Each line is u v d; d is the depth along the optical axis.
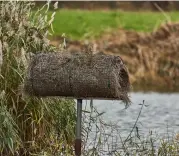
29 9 28.39
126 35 64.62
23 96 24.56
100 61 23.61
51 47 28.05
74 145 26.17
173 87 56.47
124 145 27.53
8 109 26.83
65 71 23.73
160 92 52.12
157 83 58.41
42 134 27.14
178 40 62.66
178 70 59.88
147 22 68.38
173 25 64.38
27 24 27.94
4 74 26.94
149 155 25.81
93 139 29.16
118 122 36.16
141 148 27.62
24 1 28.47
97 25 67.88
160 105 43.84
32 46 27.66
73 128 27.55
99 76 23.42
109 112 40.19
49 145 26.92
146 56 60.84
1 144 25.94
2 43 27.31
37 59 24.17
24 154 26.77
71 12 70.88
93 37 64.62
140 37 63.66
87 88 23.55
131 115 39.22
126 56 61.78
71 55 23.98
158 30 64.19
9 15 27.97
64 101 27.64
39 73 23.98
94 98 23.73
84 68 23.61
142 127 34.75
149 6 76.62
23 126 27.09
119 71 23.67
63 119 27.56
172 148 26.06
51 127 27.30
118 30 66.12
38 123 26.72
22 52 26.83
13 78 26.98
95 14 71.00
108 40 63.81
